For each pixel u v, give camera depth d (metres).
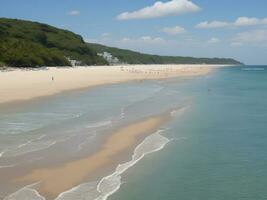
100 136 22.61
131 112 32.09
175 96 45.88
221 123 27.58
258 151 19.59
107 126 25.64
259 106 37.12
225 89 58.25
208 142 21.61
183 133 24.06
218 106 36.94
